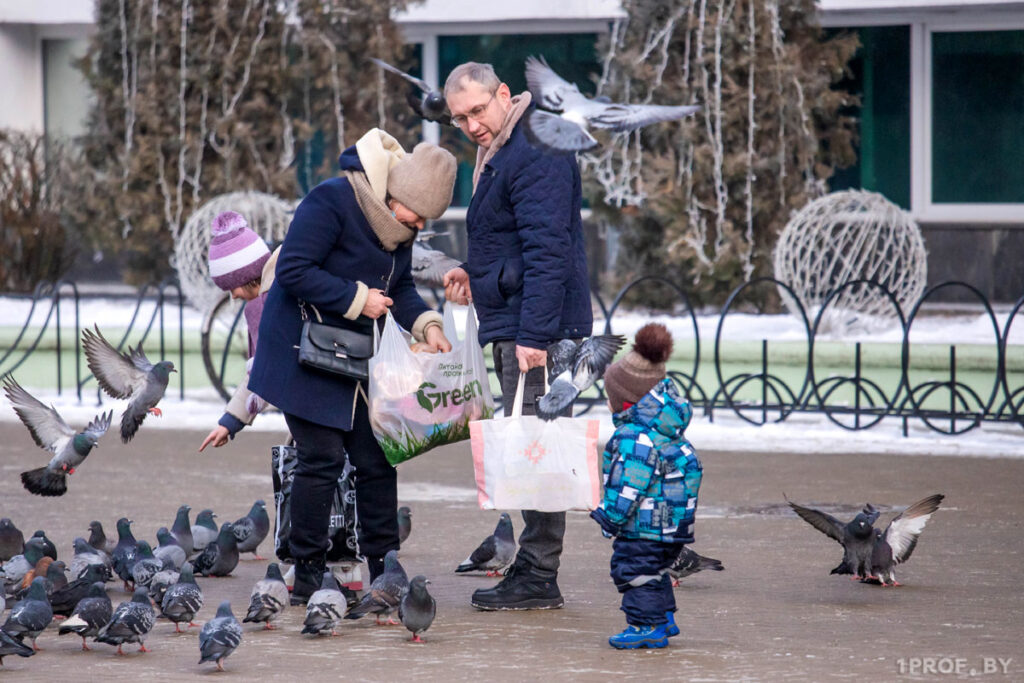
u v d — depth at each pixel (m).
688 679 7.02
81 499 12.56
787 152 20.86
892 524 9.24
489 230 8.48
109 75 22.39
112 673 7.29
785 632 8.03
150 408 8.61
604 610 8.68
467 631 8.13
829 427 16.12
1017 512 11.68
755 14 20.53
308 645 7.84
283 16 22.14
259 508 10.43
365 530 8.76
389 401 8.36
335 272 8.49
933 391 16.08
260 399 8.96
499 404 17.69
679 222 20.58
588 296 8.66
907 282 19.78
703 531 11.11
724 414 17.08
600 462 14.41
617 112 6.84
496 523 11.56
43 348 19.59
